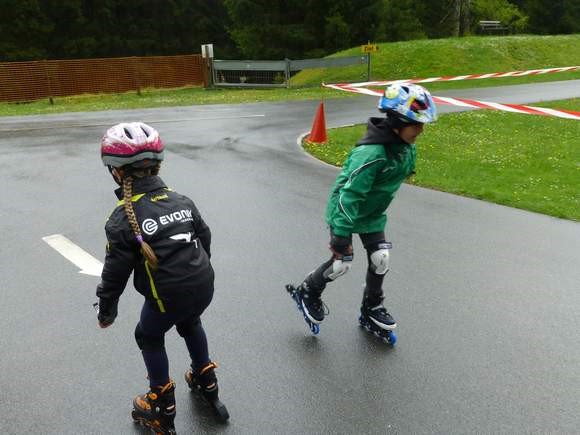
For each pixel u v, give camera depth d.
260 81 25.64
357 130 12.30
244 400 3.30
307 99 18.09
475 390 3.43
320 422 3.13
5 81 22.56
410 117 3.22
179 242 2.71
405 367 3.65
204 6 48.31
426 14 45.38
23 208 6.67
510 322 4.24
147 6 46.00
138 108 16.20
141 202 2.68
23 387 3.37
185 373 3.49
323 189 7.70
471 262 5.35
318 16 36.66
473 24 46.34
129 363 3.63
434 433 3.05
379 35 35.34
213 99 18.62
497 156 10.53
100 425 3.08
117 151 2.62
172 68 24.52
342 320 4.22
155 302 2.74
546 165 10.00
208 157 9.52
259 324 4.13
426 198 7.57
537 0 54.22
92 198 7.09
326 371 3.59
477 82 22.19
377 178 3.46
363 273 5.02
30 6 39.81
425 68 25.72
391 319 3.85
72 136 11.38
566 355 3.81
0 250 5.41
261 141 11.05
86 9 43.69
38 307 4.31
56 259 5.21
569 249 5.75
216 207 6.82
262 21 35.78
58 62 23.20
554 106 16.16
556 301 4.58
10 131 11.99
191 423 3.11
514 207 7.27
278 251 5.48
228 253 5.41
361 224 3.68
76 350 3.76
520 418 3.18
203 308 2.90
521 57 27.52
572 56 28.44
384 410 3.24
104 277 2.67
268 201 7.10
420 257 5.45
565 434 3.05
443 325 4.18
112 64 23.94
